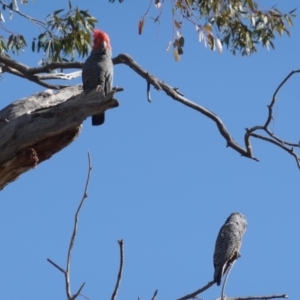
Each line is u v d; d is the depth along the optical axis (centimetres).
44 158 1236
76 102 1180
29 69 1438
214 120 1365
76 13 1542
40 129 1184
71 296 788
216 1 1541
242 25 1573
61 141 1226
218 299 850
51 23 1558
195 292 843
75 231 823
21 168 1218
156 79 1355
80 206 838
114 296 790
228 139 1361
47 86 1449
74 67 1441
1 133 1187
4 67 1508
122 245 799
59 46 1553
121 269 796
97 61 1272
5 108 1218
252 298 848
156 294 798
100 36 1300
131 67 1368
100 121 1271
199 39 1484
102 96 1176
